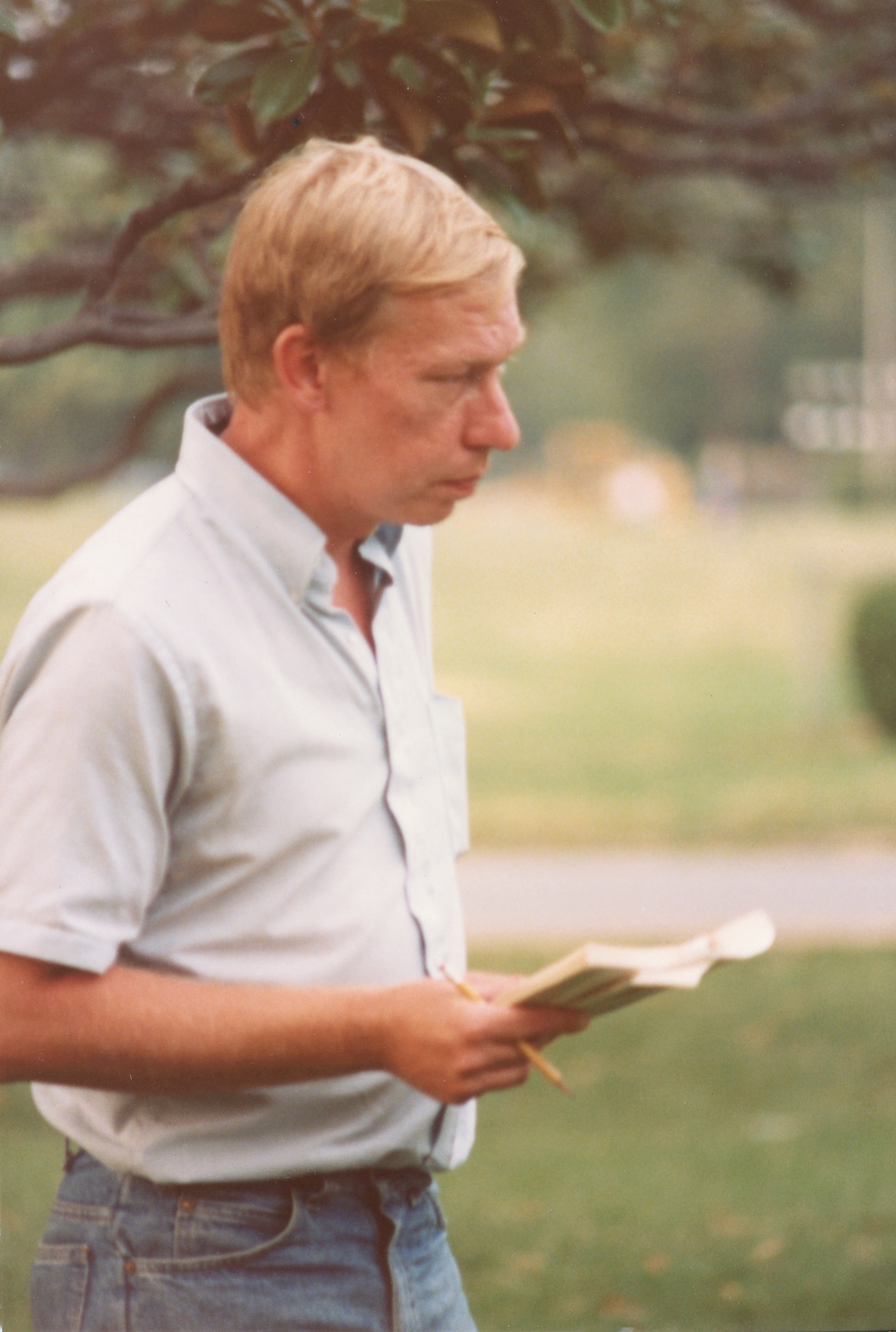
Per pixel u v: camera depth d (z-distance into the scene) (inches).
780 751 1031.6
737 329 4753.9
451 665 1454.2
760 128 296.8
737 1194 348.8
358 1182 125.4
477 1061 110.0
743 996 538.6
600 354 4963.1
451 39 177.9
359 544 129.3
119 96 300.5
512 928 632.4
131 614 112.7
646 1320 283.4
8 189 391.2
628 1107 433.7
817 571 1231.5
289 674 119.0
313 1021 112.7
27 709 113.1
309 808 118.8
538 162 191.6
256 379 120.2
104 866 111.9
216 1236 122.1
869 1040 486.6
